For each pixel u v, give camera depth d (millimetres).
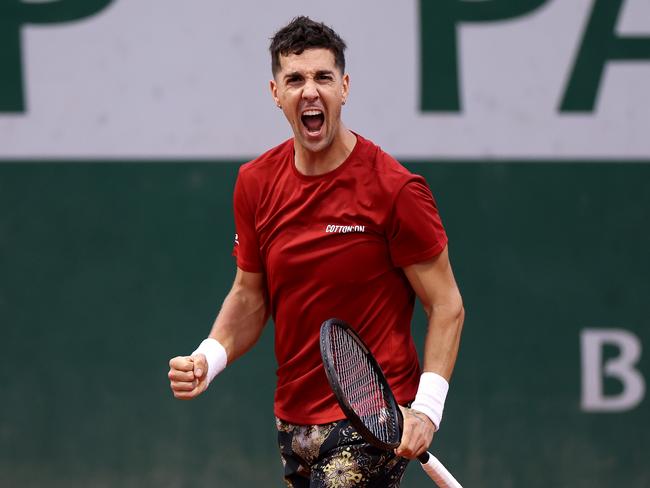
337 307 11055
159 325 20109
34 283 20078
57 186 20062
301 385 11297
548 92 20047
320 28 10719
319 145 10672
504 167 20094
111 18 19906
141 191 20109
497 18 19969
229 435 20172
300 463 11727
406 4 19891
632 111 20078
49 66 19953
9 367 20078
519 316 20172
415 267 10914
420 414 10695
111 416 20094
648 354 20156
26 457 20078
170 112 20016
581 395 20203
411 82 19969
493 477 20141
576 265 20188
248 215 11500
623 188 20156
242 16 19922
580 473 20156
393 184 10711
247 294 12062
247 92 20000
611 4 20000
